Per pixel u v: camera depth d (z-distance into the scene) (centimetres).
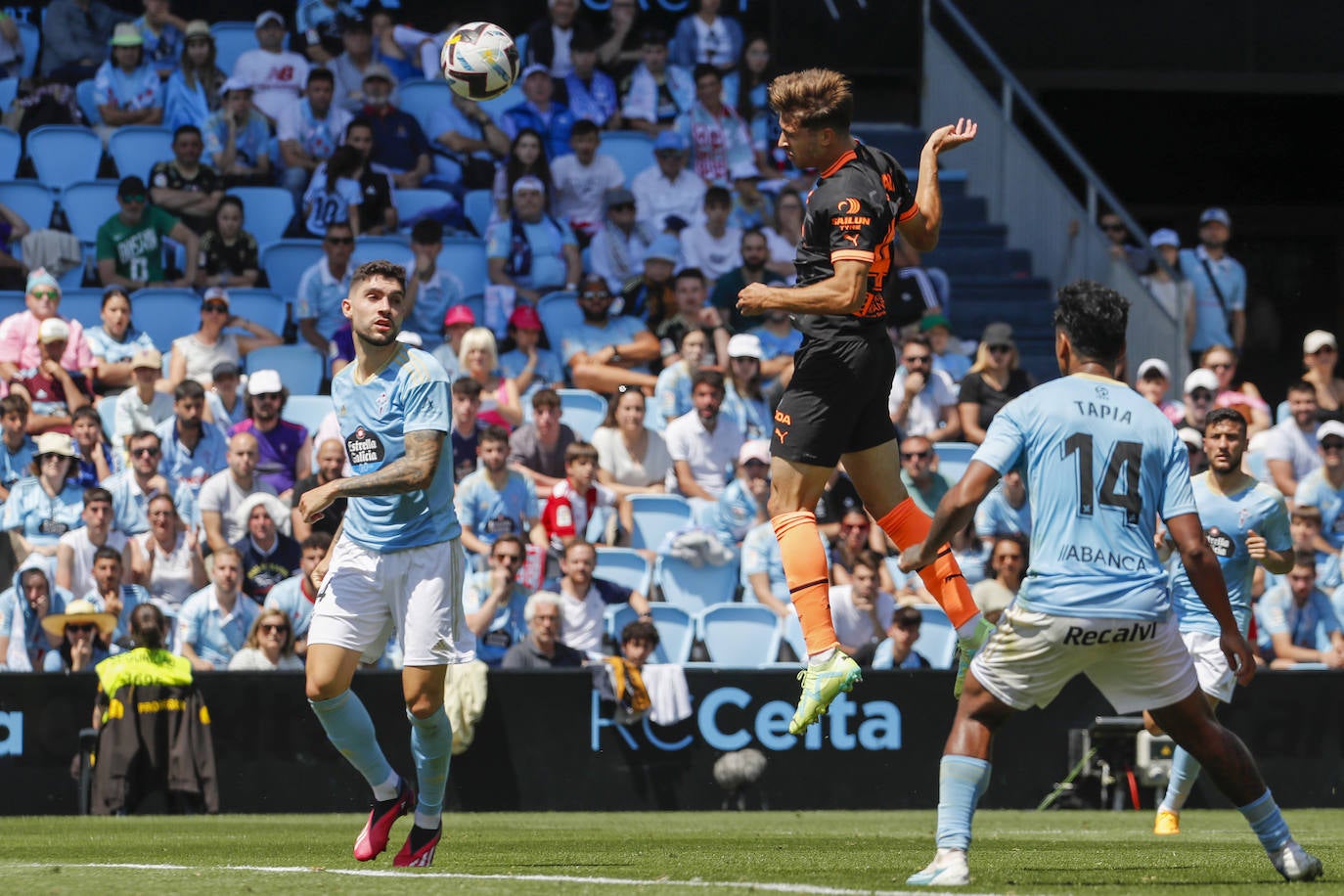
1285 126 6594
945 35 6000
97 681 3206
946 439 4297
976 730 1345
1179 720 1373
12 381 4025
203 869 1644
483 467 3806
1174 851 2017
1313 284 6681
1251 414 4588
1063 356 1395
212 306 4297
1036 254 5319
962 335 5153
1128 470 1324
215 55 5016
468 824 2836
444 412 1630
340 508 3634
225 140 4912
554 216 4956
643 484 4116
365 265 1638
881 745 3403
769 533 3816
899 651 3562
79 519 3706
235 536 3688
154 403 4031
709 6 5466
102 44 5138
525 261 4750
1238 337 5400
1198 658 2542
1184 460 1352
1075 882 1405
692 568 3869
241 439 3722
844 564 3803
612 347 4500
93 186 4775
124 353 4291
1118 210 5128
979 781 1341
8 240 4631
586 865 1692
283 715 3219
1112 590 1303
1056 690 1347
